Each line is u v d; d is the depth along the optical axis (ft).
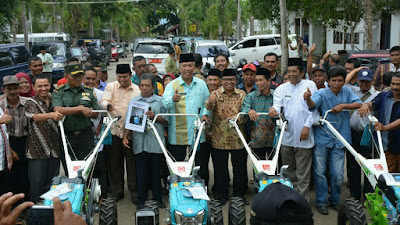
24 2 99.81
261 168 17.66
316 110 20.83
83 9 167.63
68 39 124.57
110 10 180.45
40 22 171.94
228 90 21.93
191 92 21.98
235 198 17.13
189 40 94.53
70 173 17.08
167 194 24.20
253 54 81.35
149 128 20.22
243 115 21.98
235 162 22.41
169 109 21.91
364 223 15.62
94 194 17.16
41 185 19.66
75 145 20.53
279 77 27.07
